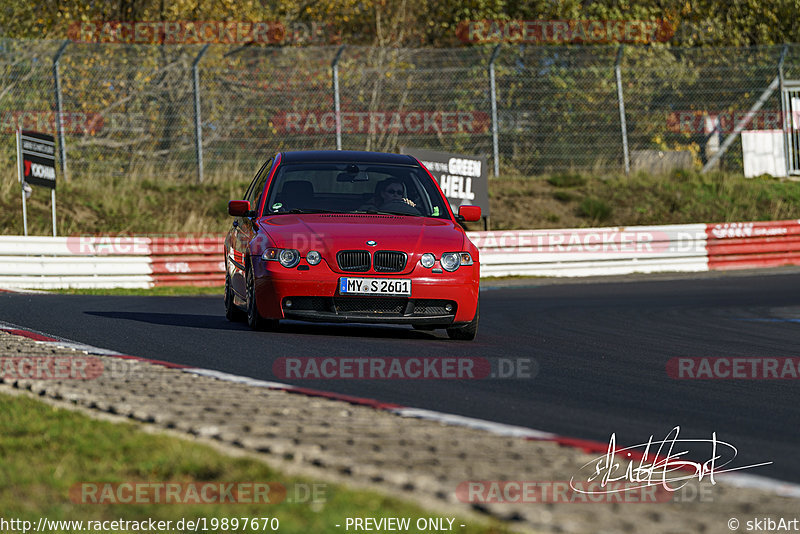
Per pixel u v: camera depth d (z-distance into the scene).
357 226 30.47
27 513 11.83
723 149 103.50
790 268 78.00
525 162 97.94
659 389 23.69
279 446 14.73
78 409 17.67
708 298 55.22
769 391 24.09
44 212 76.50
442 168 77.25
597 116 99.62
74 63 88.62
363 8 115.94
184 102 89.88
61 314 35.34
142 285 62.75
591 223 89.75
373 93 94.38
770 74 106.75
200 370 22.31
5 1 101.56
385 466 13.84
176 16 103.69
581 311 45.94
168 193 84.50
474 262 30.39
